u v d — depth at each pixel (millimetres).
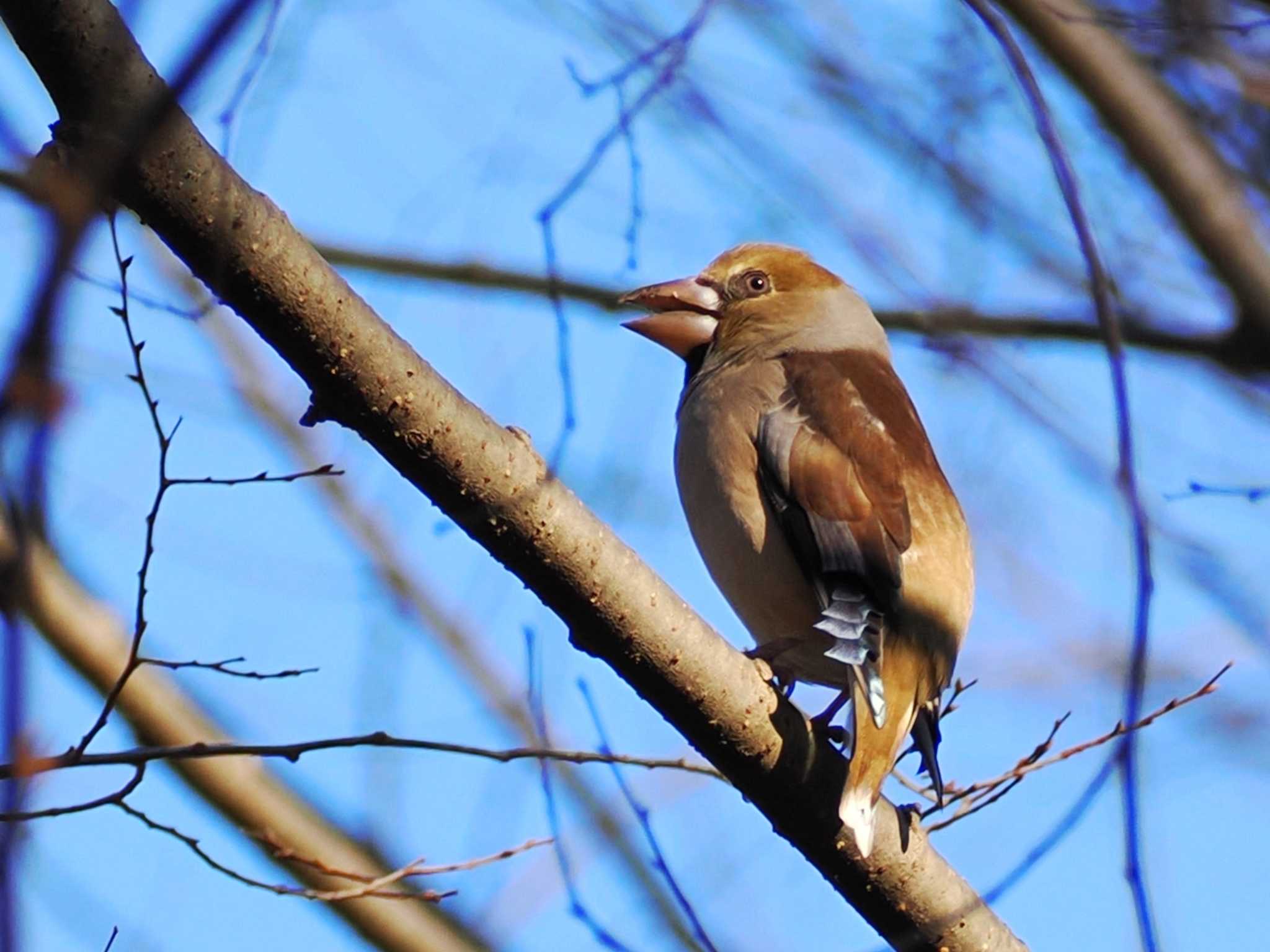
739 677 7492
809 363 10062
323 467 7234
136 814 7445
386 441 6762
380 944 11094
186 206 6172
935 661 8891
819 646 9297
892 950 8102
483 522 6941
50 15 5691
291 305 6422
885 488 9203
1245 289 9547
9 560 3389
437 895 8266
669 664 7320
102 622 10820
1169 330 10453
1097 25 9531
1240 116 10781
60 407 2854
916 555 9000
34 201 3551
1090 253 6375
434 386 6734
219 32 3334
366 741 7332
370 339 6566
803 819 7785
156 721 10844
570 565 7031
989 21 6848
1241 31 10133
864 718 8086
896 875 7867
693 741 7613
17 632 2816
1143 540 5797
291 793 11148
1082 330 10680
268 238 6332
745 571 9398
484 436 6844
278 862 10977
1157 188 9555
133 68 5883
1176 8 10461
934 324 10898
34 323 2834
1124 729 6051
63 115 5910
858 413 9570
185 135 6090
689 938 10695
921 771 9602
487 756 7645
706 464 9617
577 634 7277
